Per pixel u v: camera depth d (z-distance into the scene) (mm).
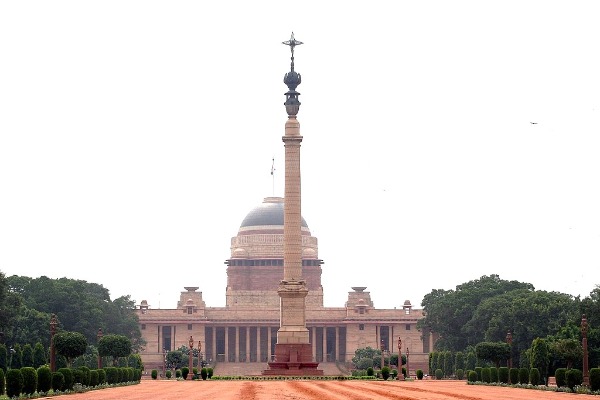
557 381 140000
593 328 177750
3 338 199875
